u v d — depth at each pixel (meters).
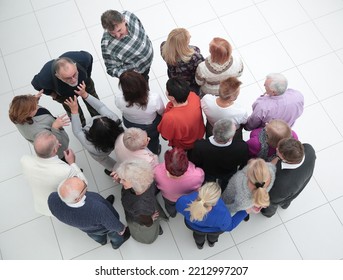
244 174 2.27
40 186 2.46
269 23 4.25
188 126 2.59
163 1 4.41
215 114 2.60
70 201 2.17
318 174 3.41
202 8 4.37
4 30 4.33
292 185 2.31
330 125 3.66
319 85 3.88
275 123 2.32
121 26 2.73
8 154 3.62
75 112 2.75
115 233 2.89
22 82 4.01
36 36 4.28
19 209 3.36
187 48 2.70
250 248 3.14
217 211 2.21
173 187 2.42
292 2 4.37
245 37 4.18
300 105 2.62
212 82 2.79
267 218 3.24
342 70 3.95
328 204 3.29
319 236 3.16
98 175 3.46
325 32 4.18
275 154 2.48
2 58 4.16
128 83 2.44
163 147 3.54
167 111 2.70
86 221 2.33
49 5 4.45
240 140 2.46
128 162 2.19
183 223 3.23
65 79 2.71
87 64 3.02
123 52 2.91
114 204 3.33
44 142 2.31
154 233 2.90
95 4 4.43
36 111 2.63
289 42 4.14
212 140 2.41
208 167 2.55
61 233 3.25
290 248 3.13
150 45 3.11
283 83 2.49
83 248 3.18
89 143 2.68
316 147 3.55
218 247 3.15
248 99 3.84
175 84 2.39
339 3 4.34
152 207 2.31
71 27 4.31
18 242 3.23
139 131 2.39
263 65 4.01
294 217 3.24
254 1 4.39
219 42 2.57
